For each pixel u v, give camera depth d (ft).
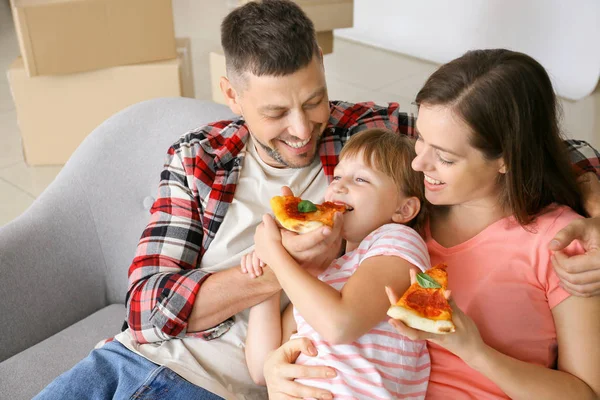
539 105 3.26
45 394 3.75
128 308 4.12
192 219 4.31
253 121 4.10
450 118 3.17
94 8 8.10
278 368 3.51
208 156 4.36
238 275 3.91
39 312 4.84
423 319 2.87
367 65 13.28
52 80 8.59
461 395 3.48
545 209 3.51
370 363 3.37
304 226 3.47
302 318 3.72
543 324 3.43
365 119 4.61
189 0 17.03
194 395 3.69
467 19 12.44
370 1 13.94
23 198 8.73
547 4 11.25
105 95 8.75
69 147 9.18
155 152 5.16
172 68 8.61
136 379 3.77
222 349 4.02
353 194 3.90
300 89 3.88
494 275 3.49
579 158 4.04
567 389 3.18
